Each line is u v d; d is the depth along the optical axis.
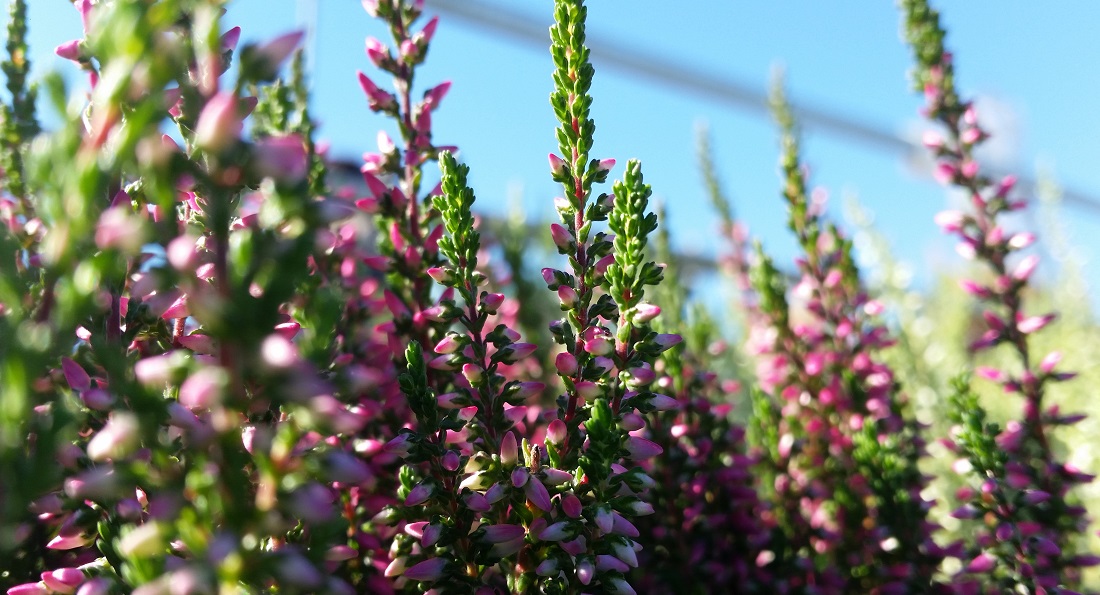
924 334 0.49
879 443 0.33
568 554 0.26
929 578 0.32
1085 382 0.44
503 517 0.26
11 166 0.29
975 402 0.32
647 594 0.31
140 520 0.24
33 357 0.20
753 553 0.32
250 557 0.21
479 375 0.27
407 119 0.30
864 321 0.37
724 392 0.36
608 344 0.27
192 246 0.21
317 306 0.22
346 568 0.27
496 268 0.35
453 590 0.26
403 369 0.29
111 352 0.22
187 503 0.21
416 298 0.29
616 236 0.27
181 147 0.22
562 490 0.26
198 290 0.21
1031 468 0.31
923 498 0.35
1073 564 0.30
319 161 0.31
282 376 0.21
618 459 0.26
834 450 0.35
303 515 0.22
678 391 0.32
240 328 0.20
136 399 0.22
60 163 0.20
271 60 0.21
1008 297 0.34
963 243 0.34
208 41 0.22
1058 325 0.51
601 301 0.27
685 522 0.32
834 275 0.37
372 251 0.33
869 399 0.36
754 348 0.38
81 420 0.23
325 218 0.21
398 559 0.26
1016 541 0.30
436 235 0.29
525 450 0.26
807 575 0.33
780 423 0.36
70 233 0.20
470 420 0.27
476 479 0.26
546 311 0.38
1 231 0.22
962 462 0.31
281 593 0.22
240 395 0.21
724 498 0.32
